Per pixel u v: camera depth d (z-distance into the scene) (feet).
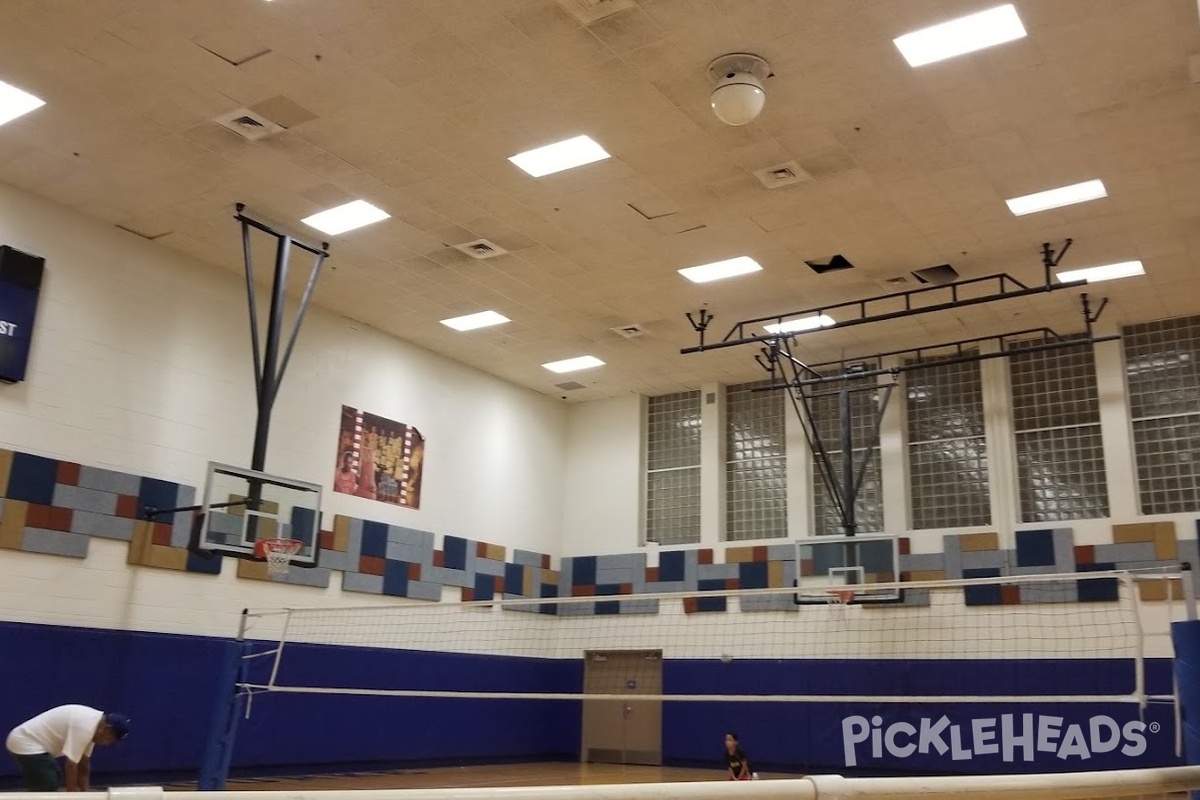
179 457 47.62
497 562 64.34
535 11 30.78
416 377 60.95
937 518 58.44
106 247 46.06
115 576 44.45
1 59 34.19
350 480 55.67
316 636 52.34
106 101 36.58
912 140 37.27
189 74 34.78
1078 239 44.62
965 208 42.24
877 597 55.67
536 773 55.67
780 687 58.59
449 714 58.54
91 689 42.63
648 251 47.50
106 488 44.52
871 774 54.65
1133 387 54.34
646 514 68.44
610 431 70.59
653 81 34.19
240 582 49.49
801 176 40.06
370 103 36.11
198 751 45.96
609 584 67.10
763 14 30.50
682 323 56.65
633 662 65.41
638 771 58.39
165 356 47.73
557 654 67.51
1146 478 53.06
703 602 63.05
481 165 40.16
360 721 53.36
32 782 27.73
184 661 46.16
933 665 54.70
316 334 55.16
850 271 48.93
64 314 44.06
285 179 41.73
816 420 63.52
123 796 5.20
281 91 35.55
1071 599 52.65
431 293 53.31
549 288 52.24
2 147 39.88
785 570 61.21
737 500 65.46
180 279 48.91
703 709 60.85
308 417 53.88
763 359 61.82
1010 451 56.34
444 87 34.99
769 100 34.94
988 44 31.58
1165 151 37.40
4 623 40.32
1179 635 14.84
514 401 68.18
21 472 41.70
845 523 57.72
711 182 40.88
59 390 43.45
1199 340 53.06
